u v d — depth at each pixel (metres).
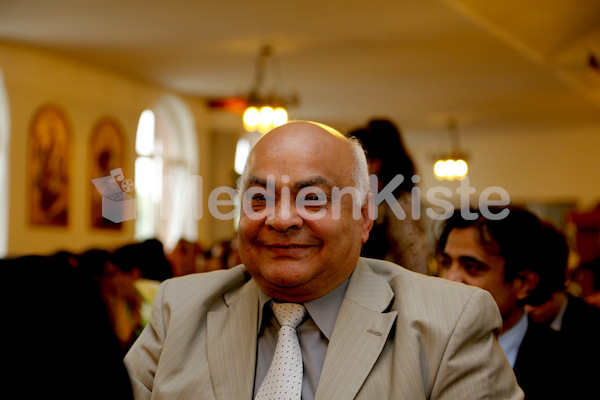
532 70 10.60
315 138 1.50
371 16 7.88
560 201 17.64
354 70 10.57
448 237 2.17
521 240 2.07
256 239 1.49
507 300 2.11
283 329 1.53
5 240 9.28
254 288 1.66
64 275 1.53
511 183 18.20
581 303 2.52
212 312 1.66
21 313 1.44
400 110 14.02
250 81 11.48
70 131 10.25
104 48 9.47
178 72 10.93
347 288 1.58
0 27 8.48
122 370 1.54
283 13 7.81
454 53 9.54
